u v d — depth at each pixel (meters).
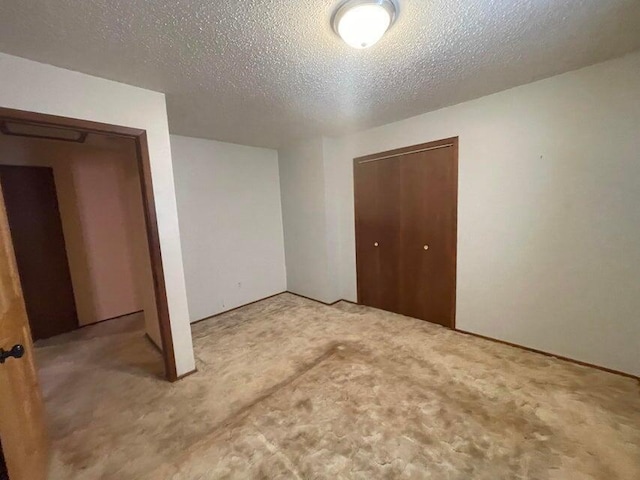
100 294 3.56
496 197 2.46
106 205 3.57
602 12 1.34
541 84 2.14
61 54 1.54
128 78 1.84
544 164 2.20
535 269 2.33
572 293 2.18
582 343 2.17
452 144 2.67
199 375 2.27
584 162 2.03
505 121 2.34
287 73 1.84
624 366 2.02
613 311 2.03
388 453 1.47
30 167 3.05
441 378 2.09
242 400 1.94
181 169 3.31
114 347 2.84
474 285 2.70
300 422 1.71
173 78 1.86
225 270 3.75
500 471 1.35
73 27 1.32
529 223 2.32
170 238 2.17
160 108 2.08
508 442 1.51
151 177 2.05
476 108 2.48
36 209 3.08
